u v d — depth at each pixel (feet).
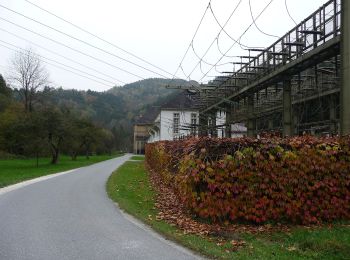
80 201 44.32
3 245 24.68
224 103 105.70
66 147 173.27
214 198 30.01
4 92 283.18
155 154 85.20
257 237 27.02
